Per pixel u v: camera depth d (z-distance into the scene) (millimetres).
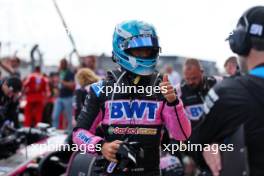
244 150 4387
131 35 6176
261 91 4477
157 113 6262
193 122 11266
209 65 22125
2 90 11500
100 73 22234
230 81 4617
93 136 6164
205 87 11125
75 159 8258
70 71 21453
